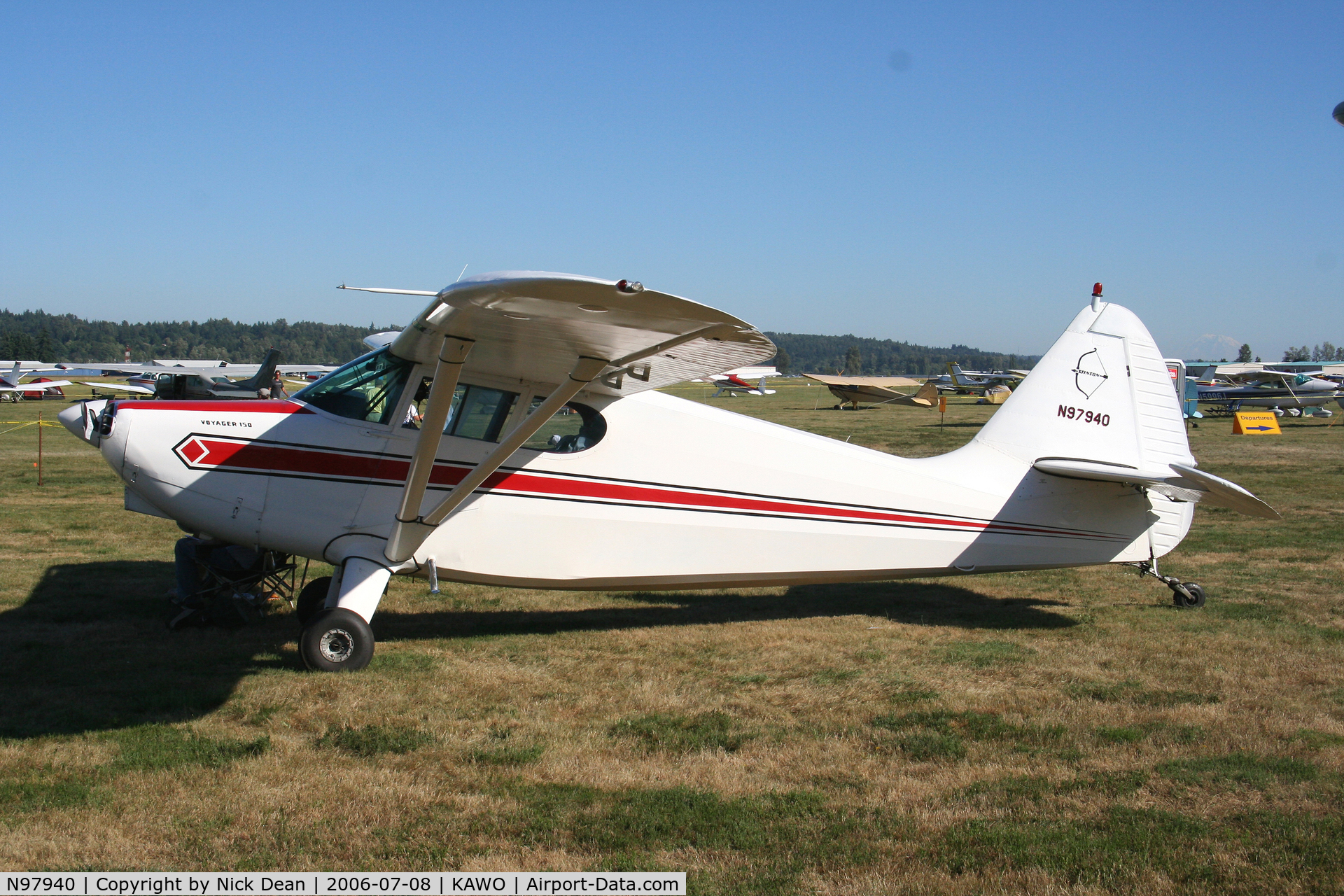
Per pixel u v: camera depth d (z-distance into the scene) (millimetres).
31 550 9023
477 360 5336
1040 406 6684
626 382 5516
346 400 5668
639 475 5965
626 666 5484
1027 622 6703
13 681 4961
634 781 3811
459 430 5668
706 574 6148
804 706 4809
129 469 5559
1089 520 6750
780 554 6242
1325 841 3285
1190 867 3113
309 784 3695
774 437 6254
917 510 6453
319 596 6195
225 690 4848
